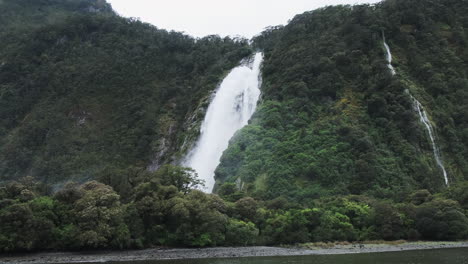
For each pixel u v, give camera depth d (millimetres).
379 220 60344
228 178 80438
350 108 88062
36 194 53188
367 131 83312
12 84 131625
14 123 122688
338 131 82125
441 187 76125
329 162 75438
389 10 112125
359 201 66062
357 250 50031
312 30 114375
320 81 93438
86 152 112250
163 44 151750
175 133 120062
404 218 61094
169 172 62281
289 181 73375
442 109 92625
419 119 86250
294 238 55250
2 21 164750
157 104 129250
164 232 52656
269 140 83125
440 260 39625
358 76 94875
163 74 140375
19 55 138000
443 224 59500
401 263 37656
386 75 91438
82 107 123688
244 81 116562
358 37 101812
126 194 58844
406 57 103312
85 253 46844
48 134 115250
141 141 115875
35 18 176125
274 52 115250
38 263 40312
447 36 108688
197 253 47438
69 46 143875
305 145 79688
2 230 45219
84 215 47500
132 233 50688
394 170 76125
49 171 105188
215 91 121125
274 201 64375
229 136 104688
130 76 135250
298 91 92250
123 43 147250
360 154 77688
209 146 104625
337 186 72188
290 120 87562
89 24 153375
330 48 101312
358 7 112562
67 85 130375
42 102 126312
